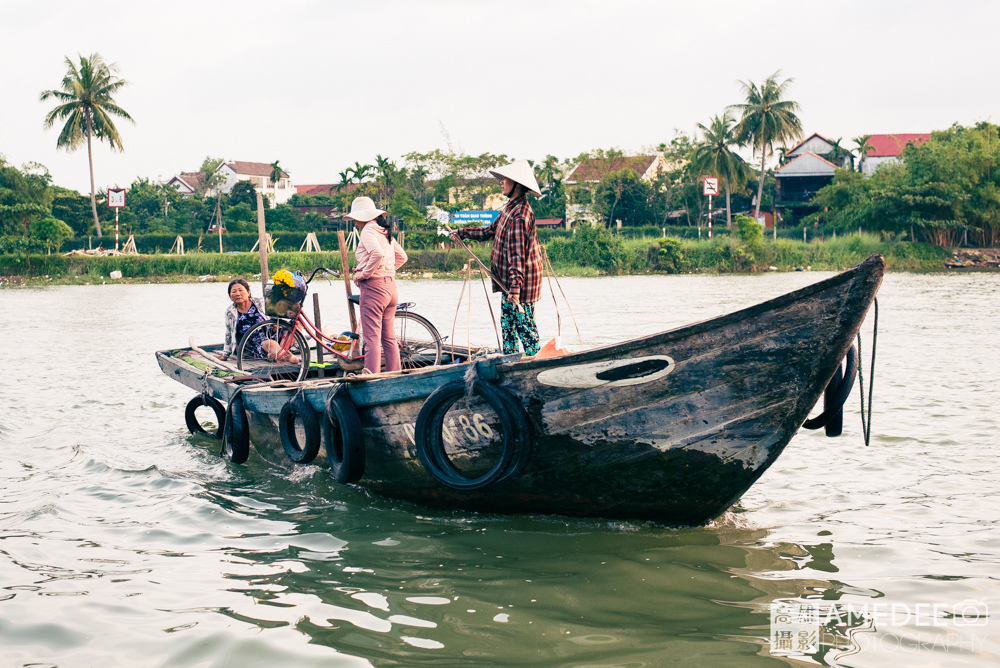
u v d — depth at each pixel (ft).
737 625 11.79
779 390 14.21
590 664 10.70
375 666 10.75
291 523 16.98
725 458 14.90
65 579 13.91
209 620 12.22
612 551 14.92
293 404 19.16
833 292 13.44
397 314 23.88
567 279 132.57
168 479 20.44
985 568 13.76
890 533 15.56
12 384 34.47
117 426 26.78
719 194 208.44
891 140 228.63
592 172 203.21
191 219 238.07
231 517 17.42
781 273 151.12
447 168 179.42
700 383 14.44
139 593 13.28
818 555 14.52
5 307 82.69
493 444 15.96
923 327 50.88
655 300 80.28
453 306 73.72
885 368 34.71
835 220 182.91
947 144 171.73
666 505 15.84
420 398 16.49
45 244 153.38
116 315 71.87
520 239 17.12
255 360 26.21
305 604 12.76
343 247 24.29
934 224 163.73
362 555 14.96
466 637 11.53
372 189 199.21
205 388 24.48
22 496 18.89
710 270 154.71
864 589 13.00
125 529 16.61
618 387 14.75
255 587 13.50
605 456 15.35
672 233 183.11
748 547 15.01
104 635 11.75
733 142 189.16
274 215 235.40
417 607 12.58
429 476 17.08
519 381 15.21
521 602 12.71
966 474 19.26
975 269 151.64
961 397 28.09
